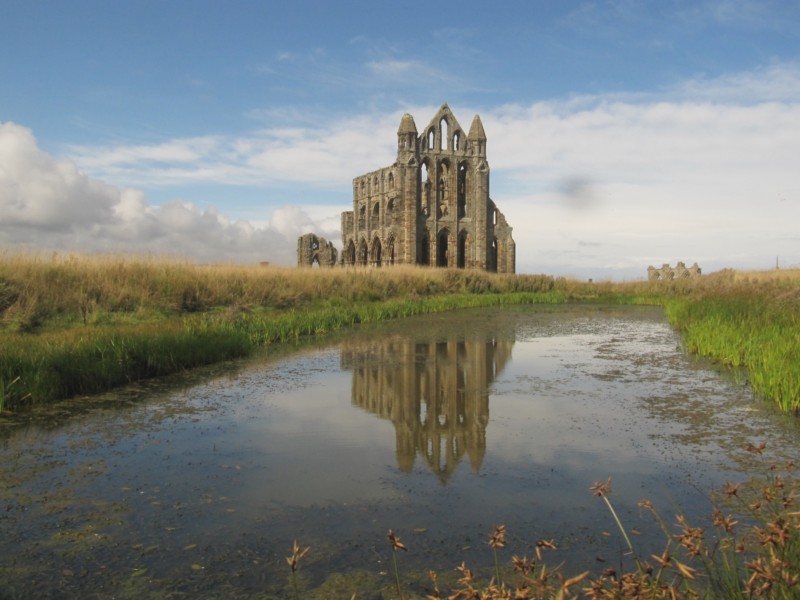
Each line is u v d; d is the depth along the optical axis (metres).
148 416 9.42
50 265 19.52
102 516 5.80
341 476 6.85
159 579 4.70
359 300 30.19
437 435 8.47
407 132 67.25
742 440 8.06
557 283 53.16
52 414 9.49
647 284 49.94
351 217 80.56
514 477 6.80
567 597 4.30
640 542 5.21
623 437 8.27
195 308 21.45
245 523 5.66
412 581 4.64
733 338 14.93
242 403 10.35
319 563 4.92
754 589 3.62
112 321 18.00
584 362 14.75
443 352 16.48
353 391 11.41
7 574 4.77
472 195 71.69
